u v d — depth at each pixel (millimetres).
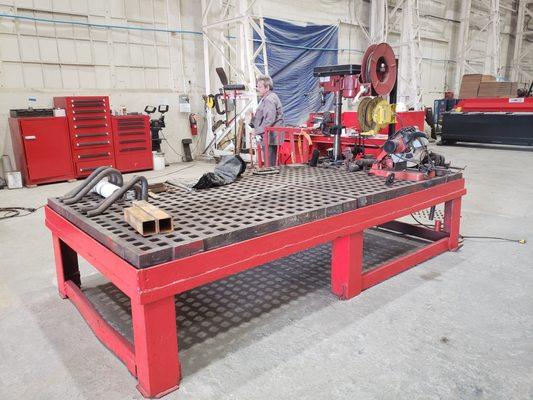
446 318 1819
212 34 6621
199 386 1412
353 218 1854
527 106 7125
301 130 3918
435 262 2443
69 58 5578
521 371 1467
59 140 5039
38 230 3230
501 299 1989
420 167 2375
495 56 10094
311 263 2465
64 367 1529
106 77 5953
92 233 1526
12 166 5238
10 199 4320
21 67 5227
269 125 4316
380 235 2943
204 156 6926
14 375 1485
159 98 6523
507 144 7746
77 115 5121
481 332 1711
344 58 9094
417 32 8930
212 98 6133
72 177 5227
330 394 1362
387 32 9062
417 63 9078
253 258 1481
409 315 1847
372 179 2352
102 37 5809
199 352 1604
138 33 6141
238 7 5910
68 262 2049
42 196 4434
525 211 3568
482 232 3008
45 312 1938
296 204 1802
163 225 1456
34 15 5223
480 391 1369
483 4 11414
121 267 1297
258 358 1560
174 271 1280
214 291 2113
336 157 2928
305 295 2057
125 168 5684
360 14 9188
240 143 5949
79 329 1789
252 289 2133
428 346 1617
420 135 2424
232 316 1871
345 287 1982
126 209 1556
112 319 1855
